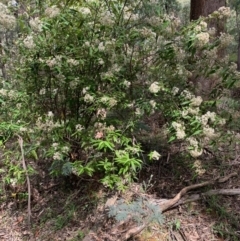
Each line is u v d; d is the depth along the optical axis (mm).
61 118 2766
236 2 6047
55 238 2545
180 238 2273
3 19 2408
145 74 2641
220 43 2508
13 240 2652
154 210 2281
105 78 2467
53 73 2512
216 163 2932
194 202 2533
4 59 2842
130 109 2639
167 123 2574
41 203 2924
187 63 2596
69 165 2496
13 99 2736
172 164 2939
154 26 2488
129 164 2432
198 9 3764
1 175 3074
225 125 2723
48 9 2357
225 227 2312
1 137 2750
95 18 2469
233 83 2445
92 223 2541
